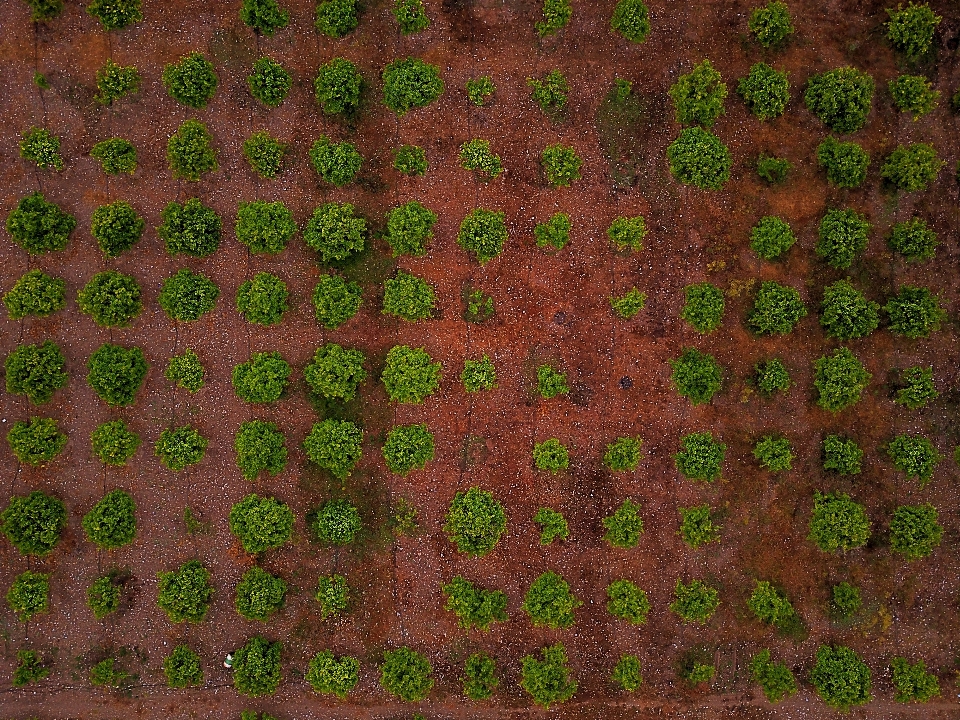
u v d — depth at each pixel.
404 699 21.53
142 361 21.25
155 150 21.62
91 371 20.84
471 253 21.83
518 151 21.83
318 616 21.83
